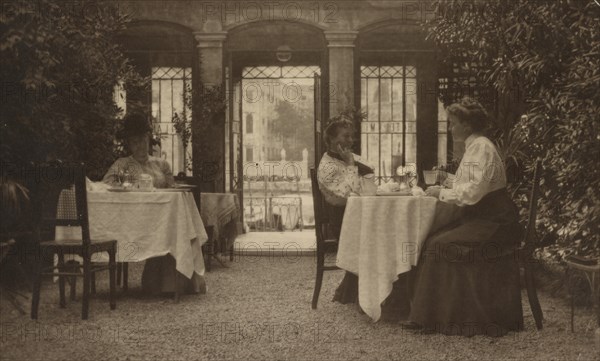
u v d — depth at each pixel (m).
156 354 4.50
